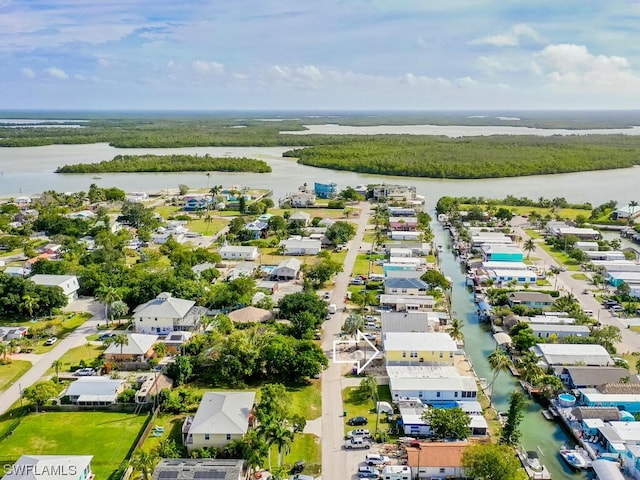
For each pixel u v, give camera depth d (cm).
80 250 18900
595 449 8575
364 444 8481
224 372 10388
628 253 19312
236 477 7212
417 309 14225
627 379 10300
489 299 15025
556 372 10706
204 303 13888
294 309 12950
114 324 13212
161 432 8806
